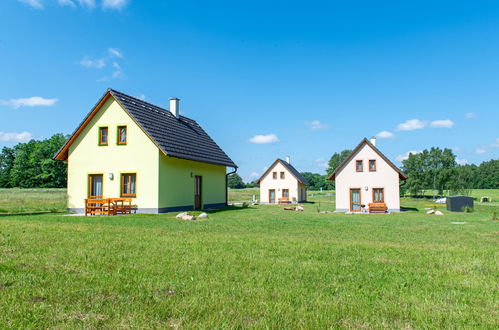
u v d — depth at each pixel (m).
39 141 86.31
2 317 4.20
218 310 4.55
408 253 8.66
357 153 34.00
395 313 4.57
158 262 7.11
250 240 10.23
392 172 33.19
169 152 21.38
